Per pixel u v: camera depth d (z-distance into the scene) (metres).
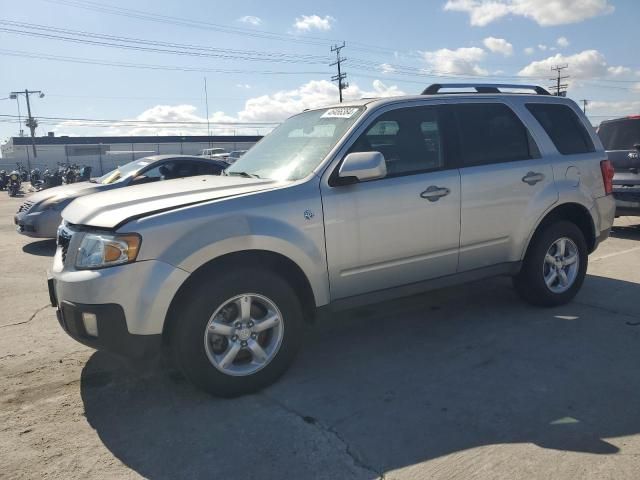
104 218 3.41
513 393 3.52
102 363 4.23
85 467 2.88
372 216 3.99
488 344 4.35
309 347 4.44
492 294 5.67
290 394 3.61
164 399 3.60
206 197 3.58
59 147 70.00
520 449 2.88
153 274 3.26
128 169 9.82
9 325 5.21
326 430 3.15
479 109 4.73
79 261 3.42
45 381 3.93
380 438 3.05
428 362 4.05
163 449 3.02
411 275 4.29
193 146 78.12
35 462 2.93
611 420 3.15
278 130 5.01
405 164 4.24
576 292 5.27
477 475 2.68
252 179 4.10
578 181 5.14
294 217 3.68
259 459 2.90
